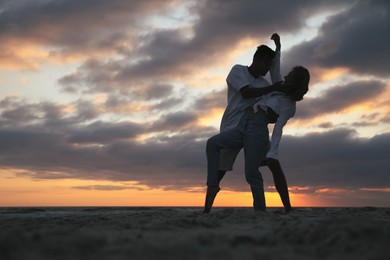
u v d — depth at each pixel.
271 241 2.63
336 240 2.52
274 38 5.12
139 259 2.08
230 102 4.93
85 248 2.31
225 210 4.61
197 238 2.61
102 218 4.82
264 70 4.83
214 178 4.75
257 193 4.73
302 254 2.30
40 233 2.68
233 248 2.42
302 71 4.73
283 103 4.81
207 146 4.81
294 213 4.80
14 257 2.05
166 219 3.88
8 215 6.88
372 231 2.65
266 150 4.90
